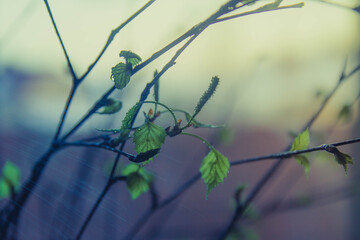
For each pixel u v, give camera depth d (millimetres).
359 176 886
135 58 326
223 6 324
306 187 1062
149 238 740
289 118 860
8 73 694
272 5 320
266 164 1281
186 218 954
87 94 556
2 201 426
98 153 569
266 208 811
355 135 827
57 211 465
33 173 384
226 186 1160
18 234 417
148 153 308
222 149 1262
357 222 979
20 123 661
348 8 363
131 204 590
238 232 628
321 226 1274
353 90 608
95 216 483
